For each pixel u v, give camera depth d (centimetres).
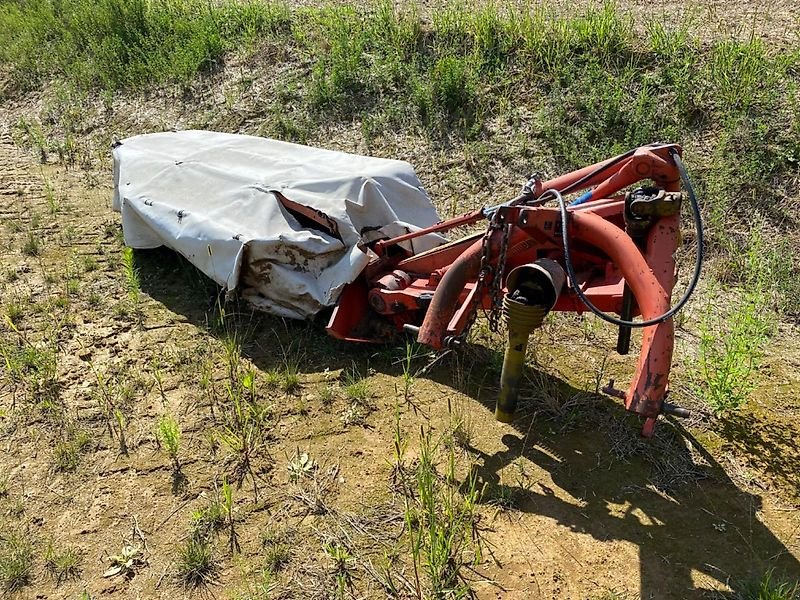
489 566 329
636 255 335
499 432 414
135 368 479
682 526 349
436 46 850
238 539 348
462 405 437
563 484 375
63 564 336
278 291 499
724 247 582
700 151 649
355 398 444
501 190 694
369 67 862
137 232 582
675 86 693
